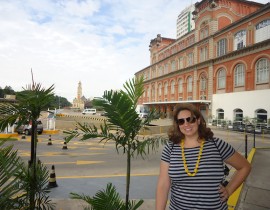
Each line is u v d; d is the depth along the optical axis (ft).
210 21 134.31
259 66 100.17
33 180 12.86
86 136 13.39
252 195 20.67
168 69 182.60
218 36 126.93
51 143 56.54
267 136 80.18
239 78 110.93
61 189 23.90
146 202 20.34
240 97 108.37
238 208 18.01
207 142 8.16
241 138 73.56
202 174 7.70
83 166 34.81
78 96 469.57
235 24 114.11
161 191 8.51
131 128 12.66
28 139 62.64
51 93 13.33
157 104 191.31
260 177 26.03
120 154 44.88
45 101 13.25
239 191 21.36
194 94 143.13
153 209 18.89
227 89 117.39
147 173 30.83
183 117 8.14
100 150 49.60
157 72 201.16
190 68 148.05
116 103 11.73
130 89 13.21
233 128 100.17
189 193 7.74
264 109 96.63
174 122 8.54
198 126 8.35
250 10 141.28
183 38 167.32
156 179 27.89
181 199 7.86
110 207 11.62
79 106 460.96
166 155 8.56
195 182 7.70
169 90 175.52
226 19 134.92
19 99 12.80
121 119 12.09
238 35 113.80
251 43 105.19
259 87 99.66
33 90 13.15
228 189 8.07
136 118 12.71
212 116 125.29
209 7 135.23
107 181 26.89
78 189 23.98
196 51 145.48
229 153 8.20
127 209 12.35
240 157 8.41
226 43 120.98
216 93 125.08
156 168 33.65
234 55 112.47
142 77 13.58
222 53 124.16
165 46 215.51
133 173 30.83
